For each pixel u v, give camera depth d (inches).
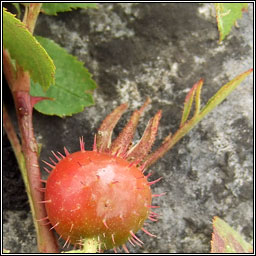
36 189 4.1
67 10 4.5
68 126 4.7
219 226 4.2
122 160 3.9
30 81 4.5
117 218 3.7
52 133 4.7
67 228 3.7
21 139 4.4
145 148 4.2
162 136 4.7
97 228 3.7
